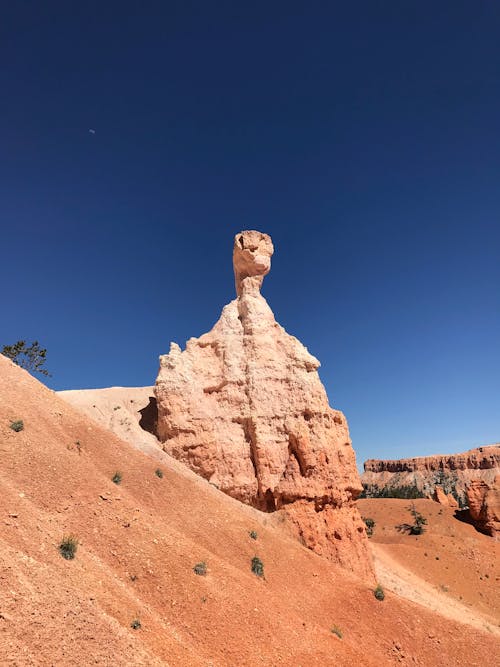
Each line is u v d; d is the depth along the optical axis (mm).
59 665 11758
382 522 88812
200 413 40500
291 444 40875
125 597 17484
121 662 13078
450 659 27016
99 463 28125
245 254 49625
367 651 24984
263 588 25297
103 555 19891
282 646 20703
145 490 28359
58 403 31312
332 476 39938
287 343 46156
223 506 32688
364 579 36281
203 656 17219
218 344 45406
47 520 19219
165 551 22453
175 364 42594
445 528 83312
